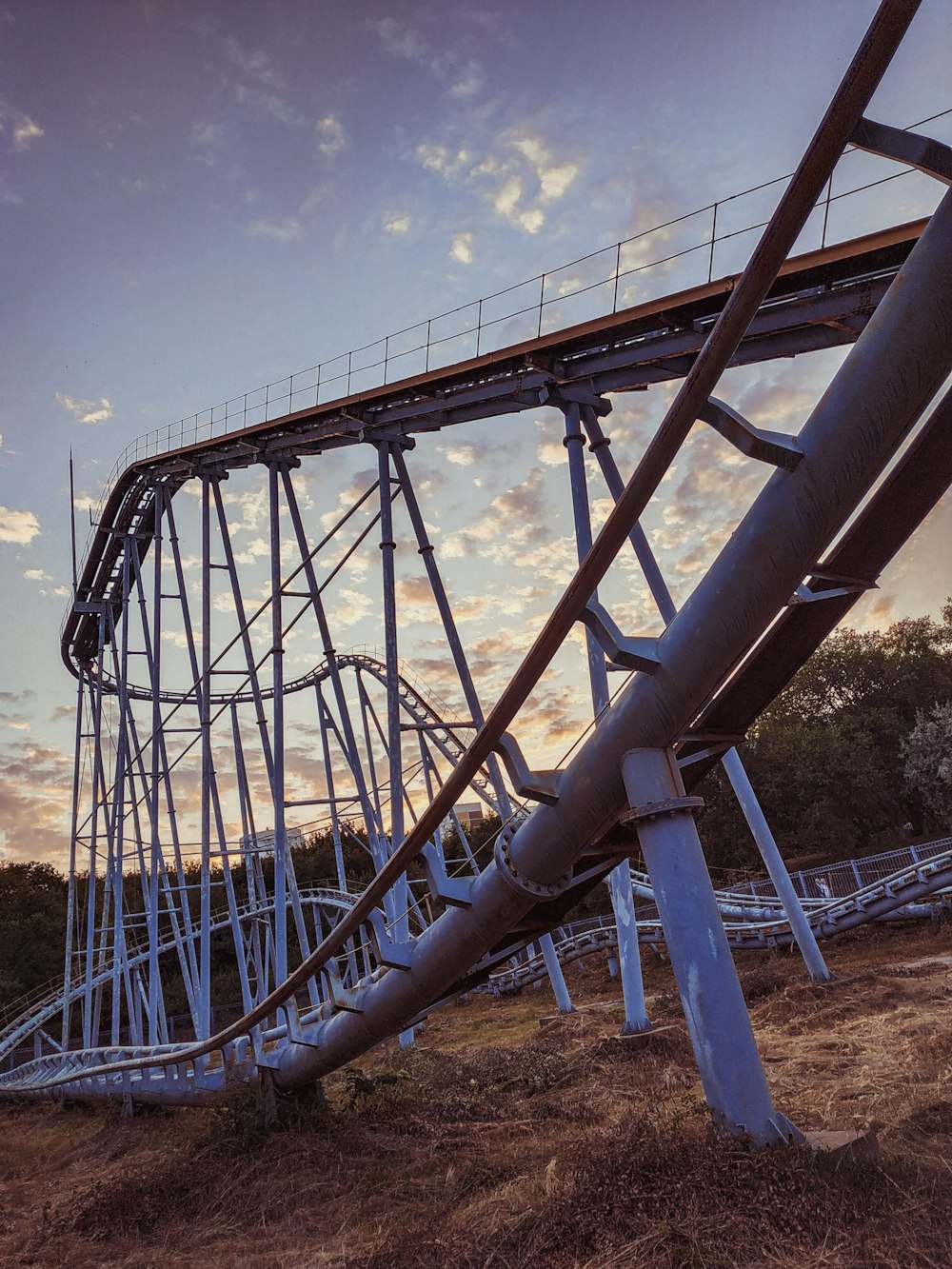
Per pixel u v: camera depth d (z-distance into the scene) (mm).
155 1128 18828
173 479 28344
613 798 8820
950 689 65062
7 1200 14336
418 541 18531
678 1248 5867
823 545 7262
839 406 6734
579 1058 15977
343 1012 13445
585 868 10828
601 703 15938
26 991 51594
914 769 54219
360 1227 8906
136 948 34938
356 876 64312
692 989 7516
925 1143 7566
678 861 7863
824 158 5770
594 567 7688
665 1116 9164
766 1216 5973
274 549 22156
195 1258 9305
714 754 9945
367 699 33750
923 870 25109
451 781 9688
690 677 7926
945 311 6148
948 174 5828
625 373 14289
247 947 45031
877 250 10000
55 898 67250
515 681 8594
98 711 33750
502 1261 6645
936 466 7148
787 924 28078
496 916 10461
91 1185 14133
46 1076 26891
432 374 15984
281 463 22578
